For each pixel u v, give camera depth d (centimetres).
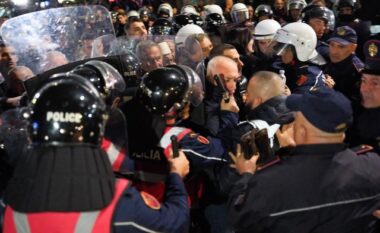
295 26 353
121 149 188
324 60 390
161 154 198
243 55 471
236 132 222
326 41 466
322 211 160
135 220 139
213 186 225
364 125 240
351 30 371
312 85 345
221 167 217
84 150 133
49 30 336
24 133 201
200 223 233
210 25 612
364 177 165
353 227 163
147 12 841
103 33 359
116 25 797
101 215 132
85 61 267
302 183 161
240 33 509
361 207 164
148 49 309
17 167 139
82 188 130
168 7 847
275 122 224
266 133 197
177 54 328
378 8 632
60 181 129
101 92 206
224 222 229
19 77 313
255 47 465
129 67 282
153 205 148
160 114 208
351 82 363
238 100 328
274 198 161
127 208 138
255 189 164
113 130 189
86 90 141
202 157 212
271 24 435
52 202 127
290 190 161
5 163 200
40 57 328
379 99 238
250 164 190
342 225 162
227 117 248
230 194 181
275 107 235
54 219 128
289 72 356
